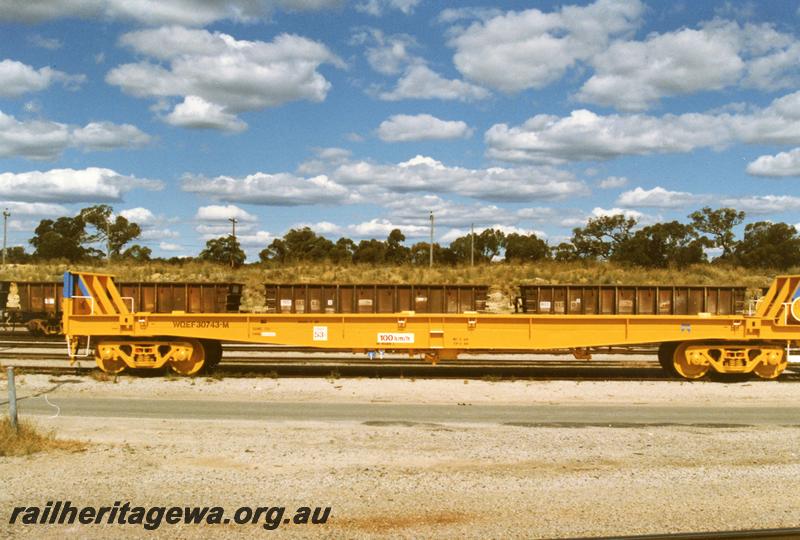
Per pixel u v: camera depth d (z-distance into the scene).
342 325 18.14
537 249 61.03
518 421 13.00
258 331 18.12
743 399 15.55
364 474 8.95
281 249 60.03
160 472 8.96
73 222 66.38
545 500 7.98
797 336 17.64
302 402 14.97
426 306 19.95
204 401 15.02
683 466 9.54
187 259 55.28
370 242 62.47
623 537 6.59
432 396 15.67
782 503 7.95
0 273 42.22
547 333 18.00
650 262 50.94
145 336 18.33
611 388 16.58
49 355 21.00
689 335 17.72
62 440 10.77
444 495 8.12
